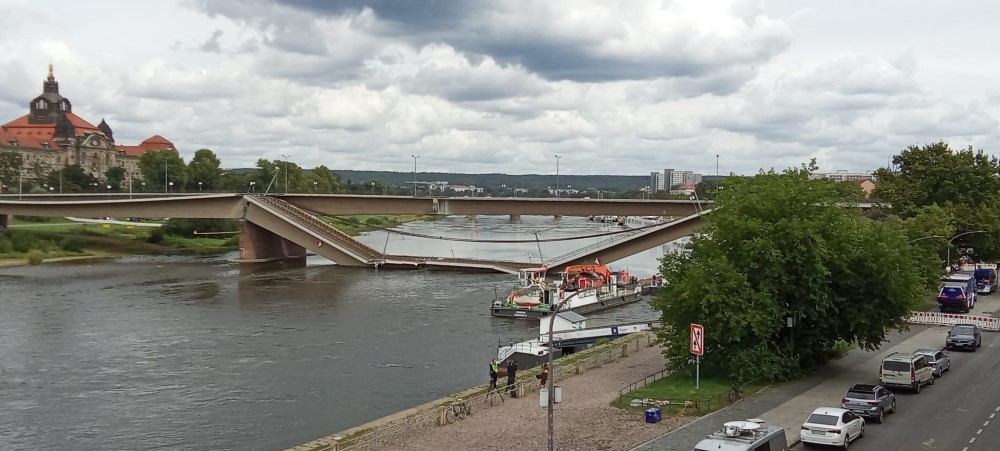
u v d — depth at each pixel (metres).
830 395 51.50
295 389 65.19
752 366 52.94
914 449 39.75
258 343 84.31
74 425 55.62
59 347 82.06
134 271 157.25
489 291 128.88
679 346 56.31
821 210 59.91
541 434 44.59
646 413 46.38
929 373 54.81
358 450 41.78
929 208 106.62
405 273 155.88
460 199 179.12
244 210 174.75
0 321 97.62
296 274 152.75
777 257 55.78
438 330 92.94
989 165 121.50
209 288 130.25
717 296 54.06
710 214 61.72
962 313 90.06
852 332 57.59
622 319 103.44
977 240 108.50
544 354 70.25
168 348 81.69
